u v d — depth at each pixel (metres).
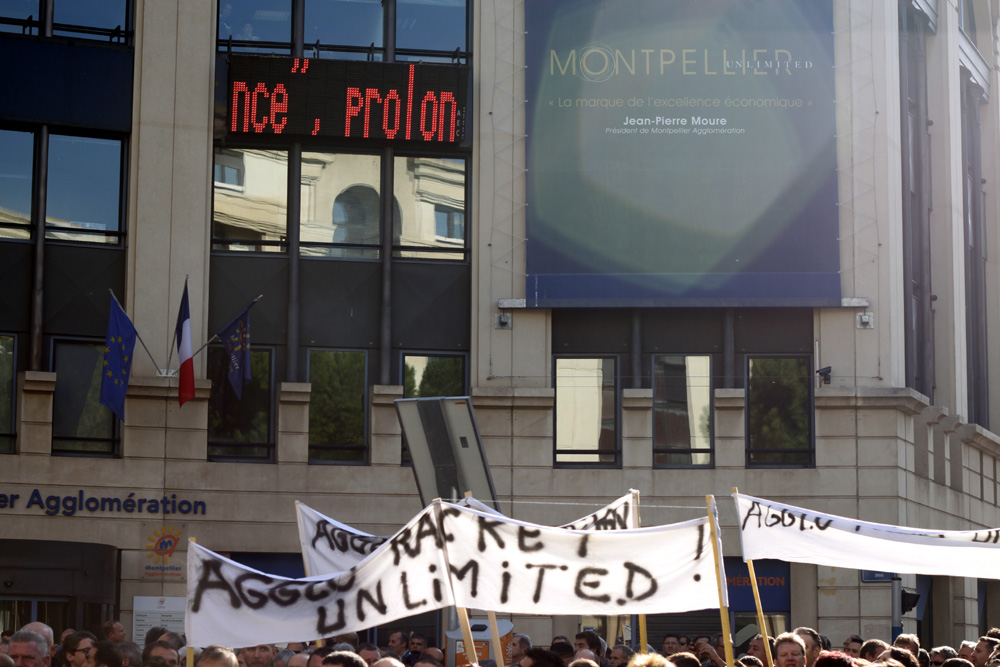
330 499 25.75
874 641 12.41
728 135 26.92
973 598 31.08
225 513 25.36
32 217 25.62
